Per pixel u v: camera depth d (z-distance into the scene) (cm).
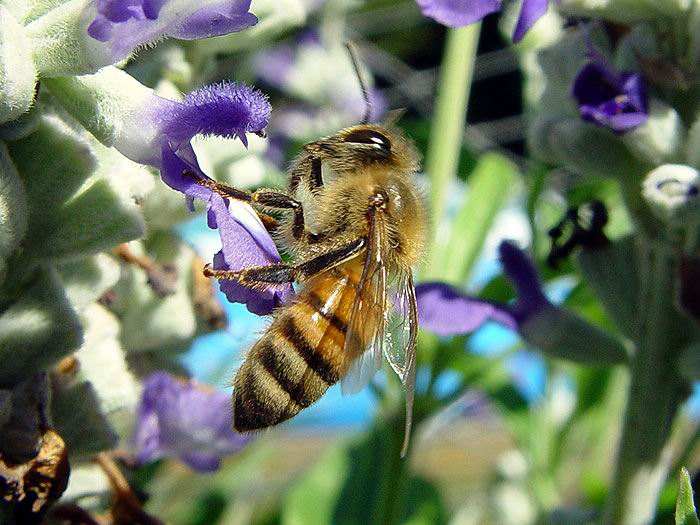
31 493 7
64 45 7
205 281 8
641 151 9
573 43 9
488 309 9
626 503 9
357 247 8
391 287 8
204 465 8
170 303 8
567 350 9
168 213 8
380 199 8
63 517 8
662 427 9
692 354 9
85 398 7
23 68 6
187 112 7
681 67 9
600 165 9
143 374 8
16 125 7
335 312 8
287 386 8
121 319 8
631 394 9
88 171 7
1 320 7
